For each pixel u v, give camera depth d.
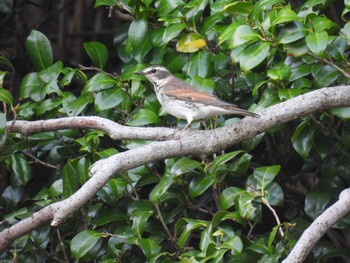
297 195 13.85
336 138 12.31
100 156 11.95
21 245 12.67
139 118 12.00
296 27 11.17
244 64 11.09
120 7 13.02
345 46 11.72
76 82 16.67
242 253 11.16
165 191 11.62
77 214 12.65
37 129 11.64
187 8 12.24
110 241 11.83
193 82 12.10
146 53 12.90
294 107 11.12
